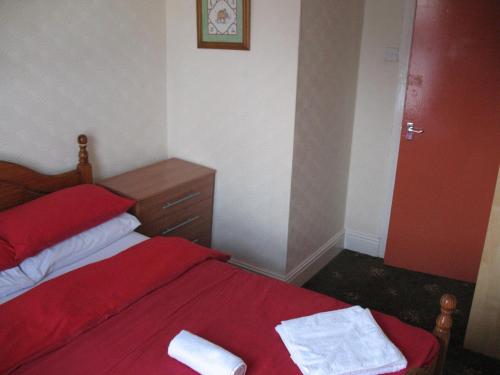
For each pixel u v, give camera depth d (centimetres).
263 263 311
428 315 288
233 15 276
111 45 279
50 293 183
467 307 296
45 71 247
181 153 332
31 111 245
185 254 222
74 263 221
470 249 319
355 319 176
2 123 234
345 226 373
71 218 226
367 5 318
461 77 291
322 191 324
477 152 299
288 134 275
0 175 231
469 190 308
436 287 320
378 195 350
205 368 148
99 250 233
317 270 338
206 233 326
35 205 227
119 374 150
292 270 310
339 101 317
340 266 347
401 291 314
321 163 313
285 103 272
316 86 286
